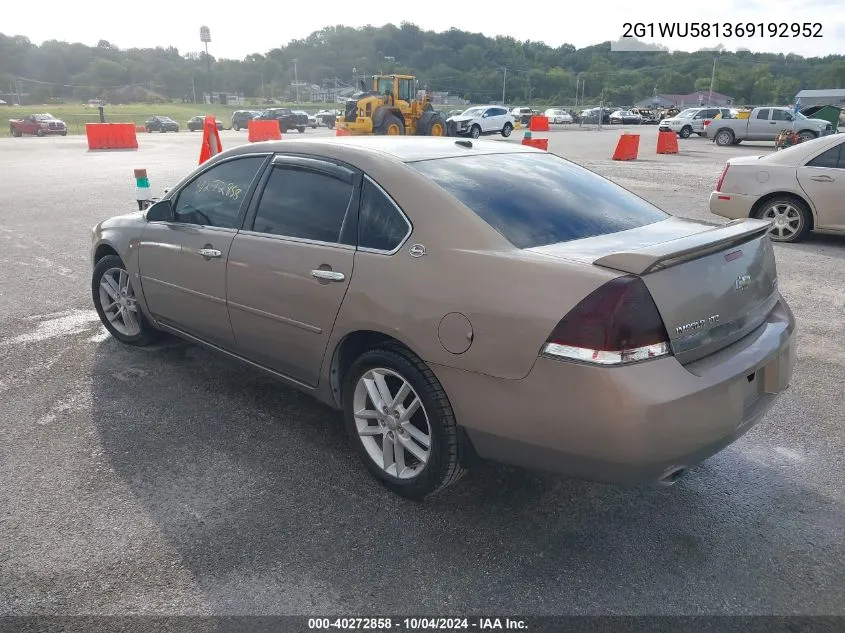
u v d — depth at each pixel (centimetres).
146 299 449
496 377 261
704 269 261
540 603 251
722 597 256
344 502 311
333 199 331
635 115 6581
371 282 300
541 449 257
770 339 290
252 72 19400
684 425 242
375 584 259
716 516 306
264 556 273
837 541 289
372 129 2966
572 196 330
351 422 327
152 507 304
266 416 394
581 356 239
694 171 1759
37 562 267
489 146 382
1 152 2395
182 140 3466
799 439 376
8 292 623
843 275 726
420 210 296
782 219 885
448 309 272
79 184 1399
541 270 255
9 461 339
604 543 286
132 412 395
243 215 375
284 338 349
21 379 438
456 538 287
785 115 2966
